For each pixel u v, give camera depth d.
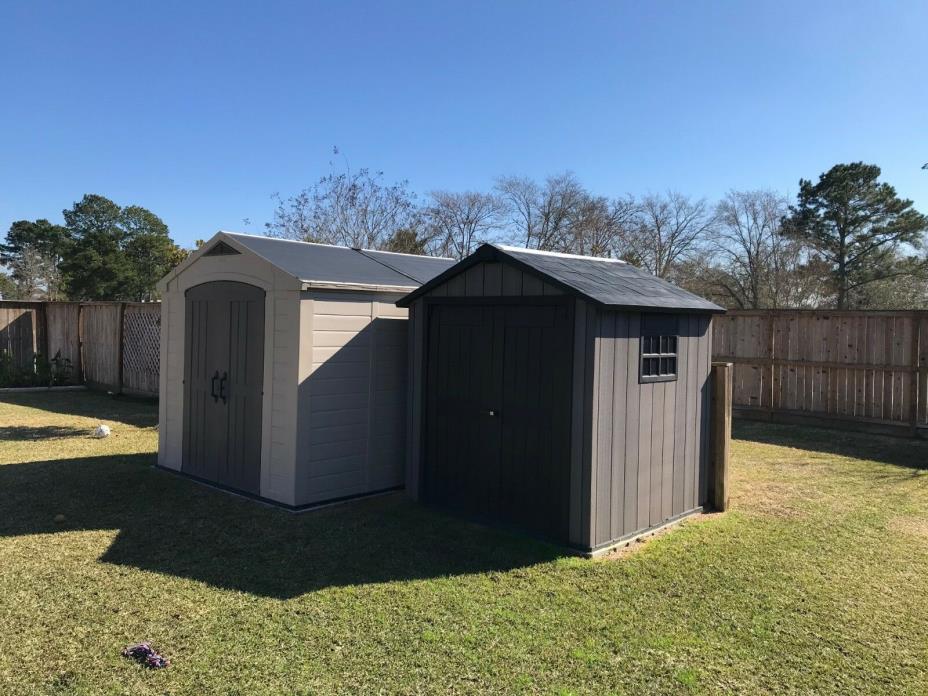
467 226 27.53
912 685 3.00
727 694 2.90
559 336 4.73
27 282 39.50
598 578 4.17
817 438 9.21
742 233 28.19
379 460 6.14
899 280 25.86
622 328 4.76
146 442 8.43
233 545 4.69
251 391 5.94
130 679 2.93
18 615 3.53
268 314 5.77
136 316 12.78
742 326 11.05
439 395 5.63
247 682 2.92
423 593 3.89
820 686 2.98
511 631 3.43
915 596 3.98
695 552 4.68
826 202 27.69
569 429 4.66
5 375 13.89
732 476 7.02
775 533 5.13
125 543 4.69
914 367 9.11
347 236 20.41
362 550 4.62
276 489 5.69
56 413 10.81
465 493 5.44
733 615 3.68
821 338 10.11
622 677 3.02
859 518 5.52
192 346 6.60
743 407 11.02
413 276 6.66
